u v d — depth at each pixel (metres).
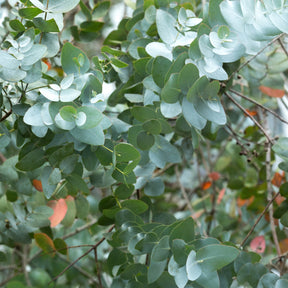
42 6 0.98
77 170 1.05
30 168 1.04
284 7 0.95
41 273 1.22
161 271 1.01
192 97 0.96
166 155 1.09
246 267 1.04
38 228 1.14
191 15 1.05
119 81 1.17
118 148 1.00
